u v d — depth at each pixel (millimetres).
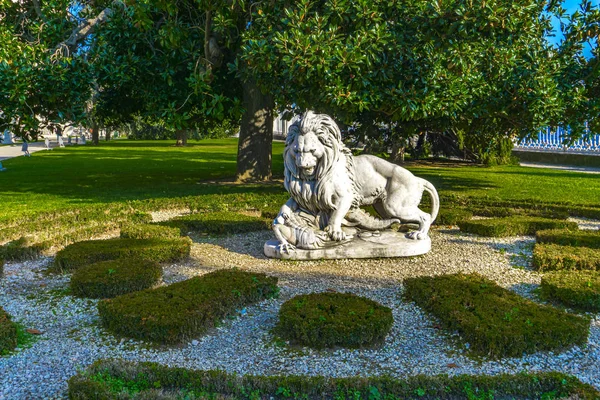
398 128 13703
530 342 4148
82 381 3443
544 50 11578
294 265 6664
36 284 6020
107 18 12477
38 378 3826
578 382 3533
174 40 10703
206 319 4715
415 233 7195
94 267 5895
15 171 19562
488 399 3502
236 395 3557
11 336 4316
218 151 33312
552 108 10766
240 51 11562
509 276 6191
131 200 11930
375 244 6973
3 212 10492
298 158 6637
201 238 8266
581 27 11648
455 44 9359
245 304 5266
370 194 7234
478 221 8539
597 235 7383
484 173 18359
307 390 3553
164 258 6758
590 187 14141
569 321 4402
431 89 10031
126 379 3674
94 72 11516
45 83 10758
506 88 11016
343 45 9320
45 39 12094
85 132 58562
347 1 9438
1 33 11250
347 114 10844
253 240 8047
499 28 8797
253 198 11172
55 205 11391
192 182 15406
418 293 5238
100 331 4684
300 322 4371
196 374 3650
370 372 3914
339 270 6430
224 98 11414
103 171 19531
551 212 9625
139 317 4477
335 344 4355
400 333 4605
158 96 12297
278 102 10719
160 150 34281
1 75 10312
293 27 9133
